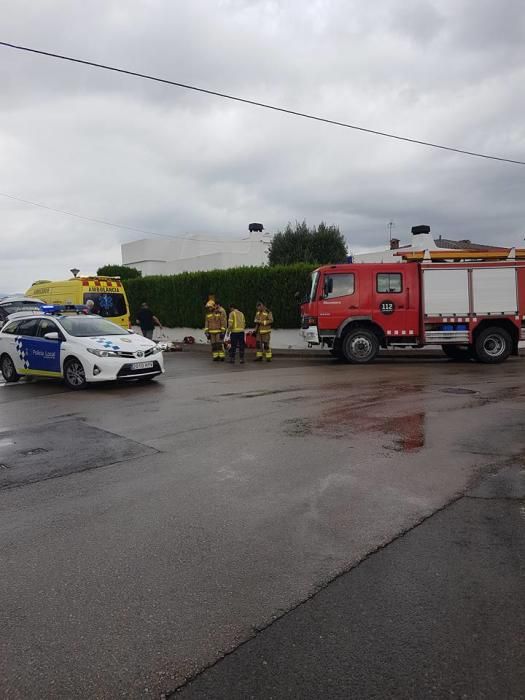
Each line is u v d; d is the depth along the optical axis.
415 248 27.41
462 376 12.37
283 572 3.50
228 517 4.37
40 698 2.45
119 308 20.27
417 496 4.77
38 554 3.82
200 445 6.49
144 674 2.59
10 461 6.07
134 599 3.22
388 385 10.87
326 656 2.69
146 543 3.95
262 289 21.31
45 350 11.80
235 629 2.92
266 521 4.28
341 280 15.47
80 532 4.16
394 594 3.23
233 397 9.63
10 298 21.55
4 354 12.92
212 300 16.77
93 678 2.57
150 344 11.57
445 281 15.44
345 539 3.95
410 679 2.53
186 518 4.37
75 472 5.61
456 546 3.83
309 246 26.50
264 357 16.88
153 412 8.49
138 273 33.31
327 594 3.23
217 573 3.50
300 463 5.71
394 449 6.19
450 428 7.13
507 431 6.96
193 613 3.07
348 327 15.74
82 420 8.08
